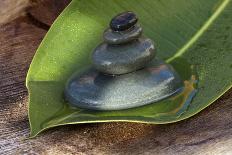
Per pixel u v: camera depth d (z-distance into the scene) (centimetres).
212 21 63
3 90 61
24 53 66
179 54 62
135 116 54
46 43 60
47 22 71
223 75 57
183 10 64
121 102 55
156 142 53
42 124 54
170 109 55
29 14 72
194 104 55
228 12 64
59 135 55
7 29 71
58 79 59
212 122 55
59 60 60
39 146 54
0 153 54
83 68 59
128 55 55
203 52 61
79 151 53
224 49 60
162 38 63
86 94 56
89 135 54
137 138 54
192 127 54
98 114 54
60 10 72
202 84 57
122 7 63
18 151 54
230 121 55
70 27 62
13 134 55
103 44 56
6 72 64
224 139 53
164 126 55
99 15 62
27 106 59
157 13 64
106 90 55
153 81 56
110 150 53
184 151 52
